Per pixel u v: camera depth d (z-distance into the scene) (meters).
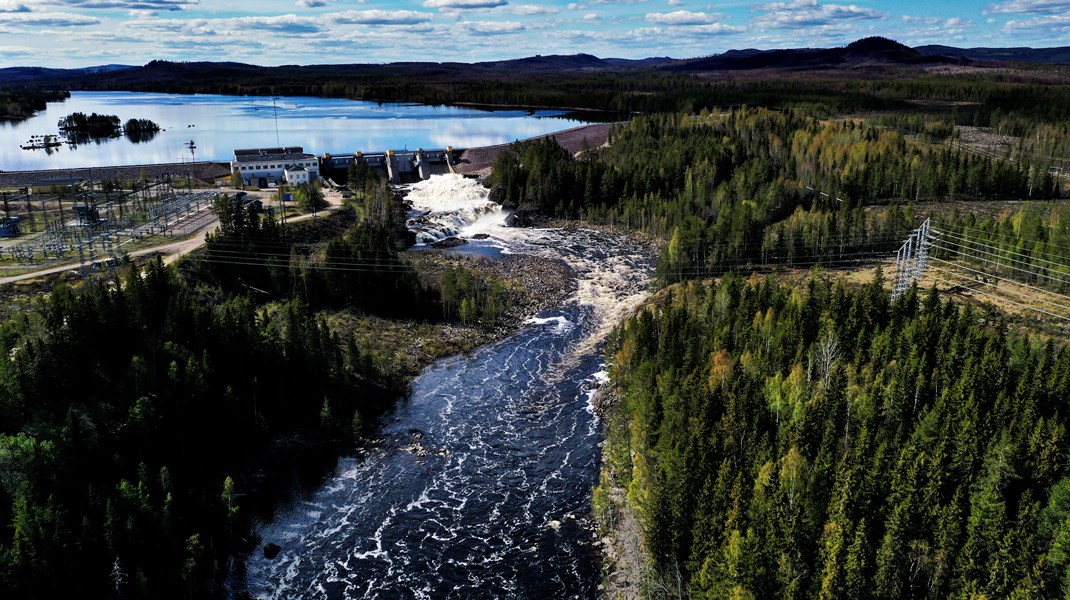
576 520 99.50
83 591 77.38
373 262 160.50
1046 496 82.94
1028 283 154.62
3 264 156.38
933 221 190.25
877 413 95.12
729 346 122.38
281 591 87.12
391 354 143.25
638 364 125.81
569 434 120.19
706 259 186.38
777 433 97.19
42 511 78.44
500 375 141.00
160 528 87.06
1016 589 69.44
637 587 86.44
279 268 160.25
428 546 94.69
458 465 111.94
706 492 84.06
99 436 94.50
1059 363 101.75
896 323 123.81
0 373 95.56
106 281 144.50
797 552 76.62
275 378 120.62
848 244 188.00
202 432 106.62
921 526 78.31
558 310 174.88
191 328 117.81
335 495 104.62
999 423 91.94
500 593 86.88
